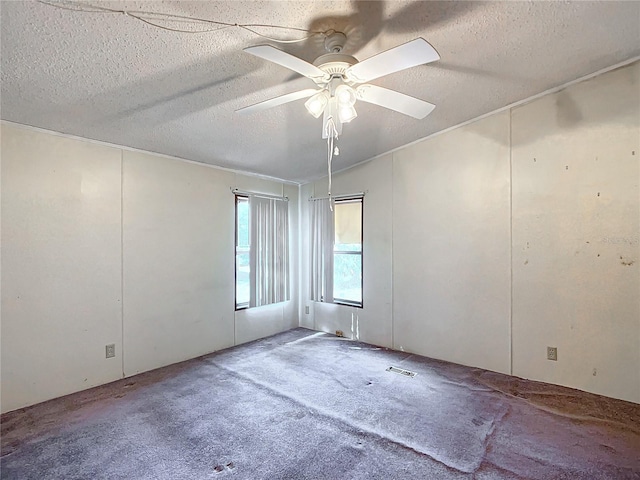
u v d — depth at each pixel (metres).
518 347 3.04
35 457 1.97
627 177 2.51
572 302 2.75
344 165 4.27
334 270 4.57
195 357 3.68
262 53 1.44
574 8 1.71
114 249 3.05
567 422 2.30
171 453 2.02
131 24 1.54
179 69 1.94
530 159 2.94
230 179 4.09
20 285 2.52
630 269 2.51
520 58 2.20
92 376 2.91
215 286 3.91
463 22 1.75
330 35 1.72
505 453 2.00
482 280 3.25
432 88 2.55
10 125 2.47
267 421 2.37
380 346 4.04
